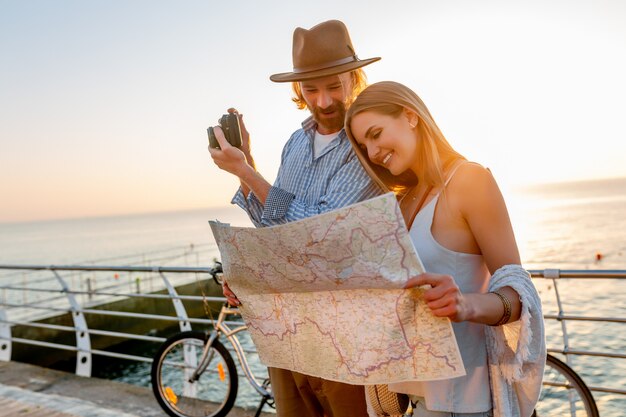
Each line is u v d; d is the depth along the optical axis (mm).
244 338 10898
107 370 15555
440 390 1437
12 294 26266
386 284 1278
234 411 3887
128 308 17547
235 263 1541
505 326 1363
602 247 42656
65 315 15227
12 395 4246
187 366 3857
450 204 1399
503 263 1355
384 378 1363
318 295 1442
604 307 16734
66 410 3896
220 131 1697
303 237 1327
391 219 1208
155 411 3990
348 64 1750
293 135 2109
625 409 5461
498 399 1413
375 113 1400
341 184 1762
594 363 7539
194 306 20391
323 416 2160
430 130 1414
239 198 1902
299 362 1559
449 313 1196
